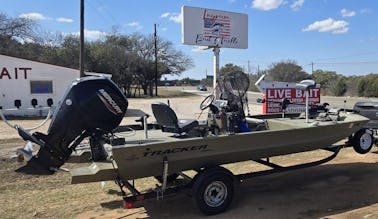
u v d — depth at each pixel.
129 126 5.39
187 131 4.67
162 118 4.70
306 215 4.36
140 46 46.81
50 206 4.82
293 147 5.14
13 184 5.73
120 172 4.00
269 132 4.56
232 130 5.04
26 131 4.14
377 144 7.41
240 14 13.45
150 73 45.25
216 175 4.35
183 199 5.02
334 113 6.24
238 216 4.37
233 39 13.35
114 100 4.09
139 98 37.47
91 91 4.02
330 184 5.61
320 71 51.56
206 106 5.18
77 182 3.92
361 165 6.74
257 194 5.19
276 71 53.69
